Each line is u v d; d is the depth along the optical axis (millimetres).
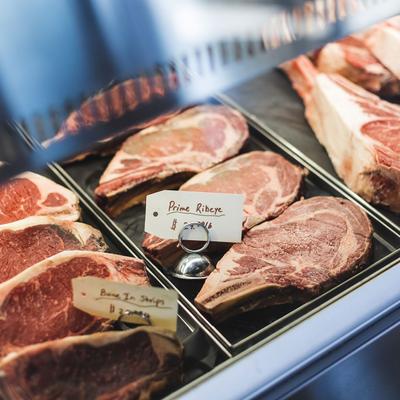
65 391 593
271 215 809
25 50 496
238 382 600
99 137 554
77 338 602
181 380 638
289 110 1005
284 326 668
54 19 503
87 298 634
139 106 558
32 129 524
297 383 619
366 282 682
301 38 613
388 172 807
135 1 523
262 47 591
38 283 674
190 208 752
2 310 654
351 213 796
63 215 812
